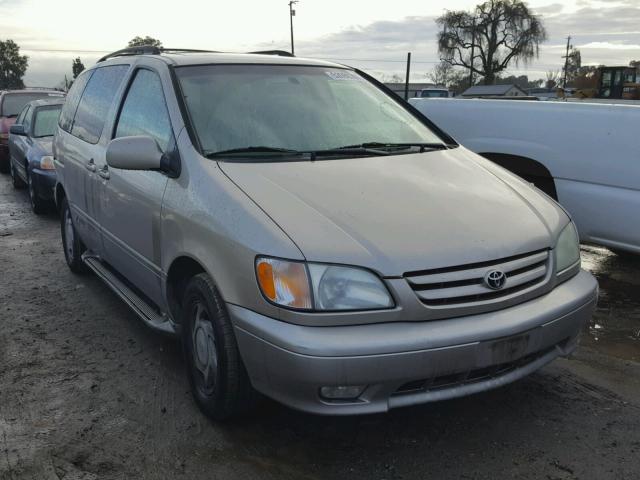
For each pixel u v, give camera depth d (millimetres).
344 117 3941
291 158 3383
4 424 3256
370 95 4305
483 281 2736
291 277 2602
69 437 3137
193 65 3875
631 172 4574
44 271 5961
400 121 4168
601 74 21094
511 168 5543
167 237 3346
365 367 2535
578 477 2809
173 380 3740
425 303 2643
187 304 3268
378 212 2877
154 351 4152
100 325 4602
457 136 5867
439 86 63625
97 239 4676
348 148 3637
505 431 3174
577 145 4902
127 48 4816
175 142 3443
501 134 5477
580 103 4949
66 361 4004
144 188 3633
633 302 5051
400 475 2836
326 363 2516
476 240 2805
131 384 3691
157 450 3027
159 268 3535
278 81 3979
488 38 61969
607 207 4754
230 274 2811
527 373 2895
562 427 3209
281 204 2859
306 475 2842
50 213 8930
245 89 3809
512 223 3008
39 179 8367
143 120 3920
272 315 2645
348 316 2578
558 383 3682
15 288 5453
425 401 2682
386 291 2613
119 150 3367
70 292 5328
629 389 3615
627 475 2824
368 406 2625
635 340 4336
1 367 3922
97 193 4445
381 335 2562
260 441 3104
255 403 3051
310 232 2697
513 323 2732
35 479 2809
